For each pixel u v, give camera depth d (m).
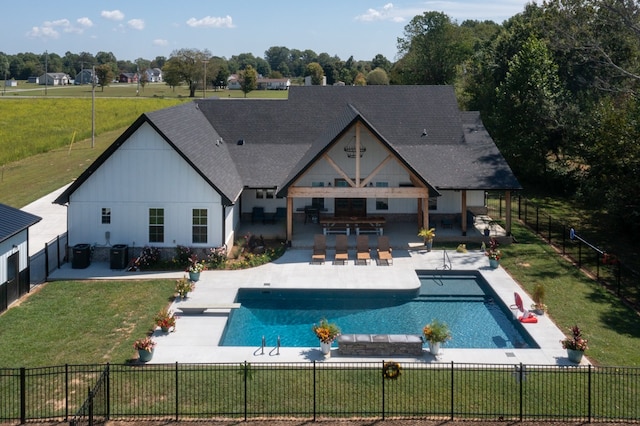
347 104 40.62
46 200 42.88
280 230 35.06
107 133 79.31
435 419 15.39
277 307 25.00
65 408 15.70
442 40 90.75
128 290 25.50
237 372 16.88
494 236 33.53
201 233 29.50
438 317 23.75
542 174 48.66
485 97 57.06
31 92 161.00
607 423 15.30
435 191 31.12
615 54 49.91
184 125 33.09
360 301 25.69
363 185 31.30
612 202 34.03
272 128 39.34
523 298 24.66
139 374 17.75
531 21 59.62
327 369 17.72
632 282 27.02
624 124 34.34
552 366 18.39
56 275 27.41
